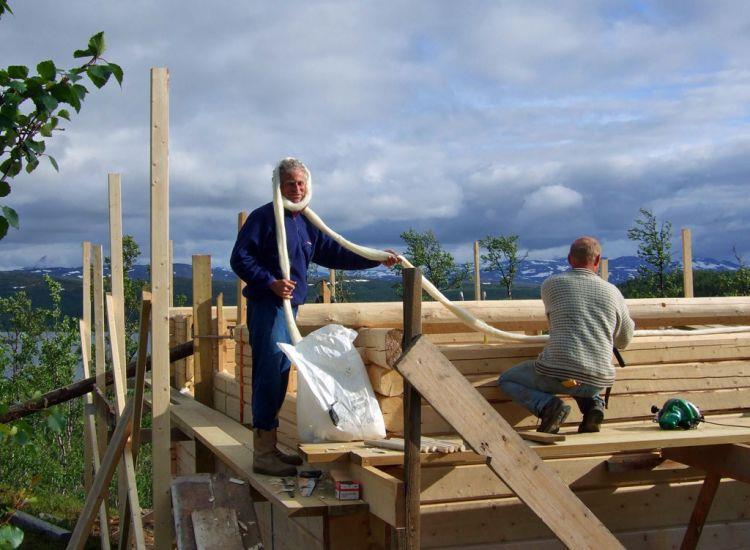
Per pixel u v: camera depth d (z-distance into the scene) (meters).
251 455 5.07
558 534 3.47
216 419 6.93
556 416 4.36
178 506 4.30
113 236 8.22
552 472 3.49
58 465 13.66
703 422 4.88
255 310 4.45
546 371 4.48
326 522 4.41
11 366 15.34
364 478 3.89
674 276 16.20
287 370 4.45
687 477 5.11
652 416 5.22
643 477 4.89
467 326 5.29
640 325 5.65
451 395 3.37
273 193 4.49
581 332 4.45
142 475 13.55
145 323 5.05
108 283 17.31
